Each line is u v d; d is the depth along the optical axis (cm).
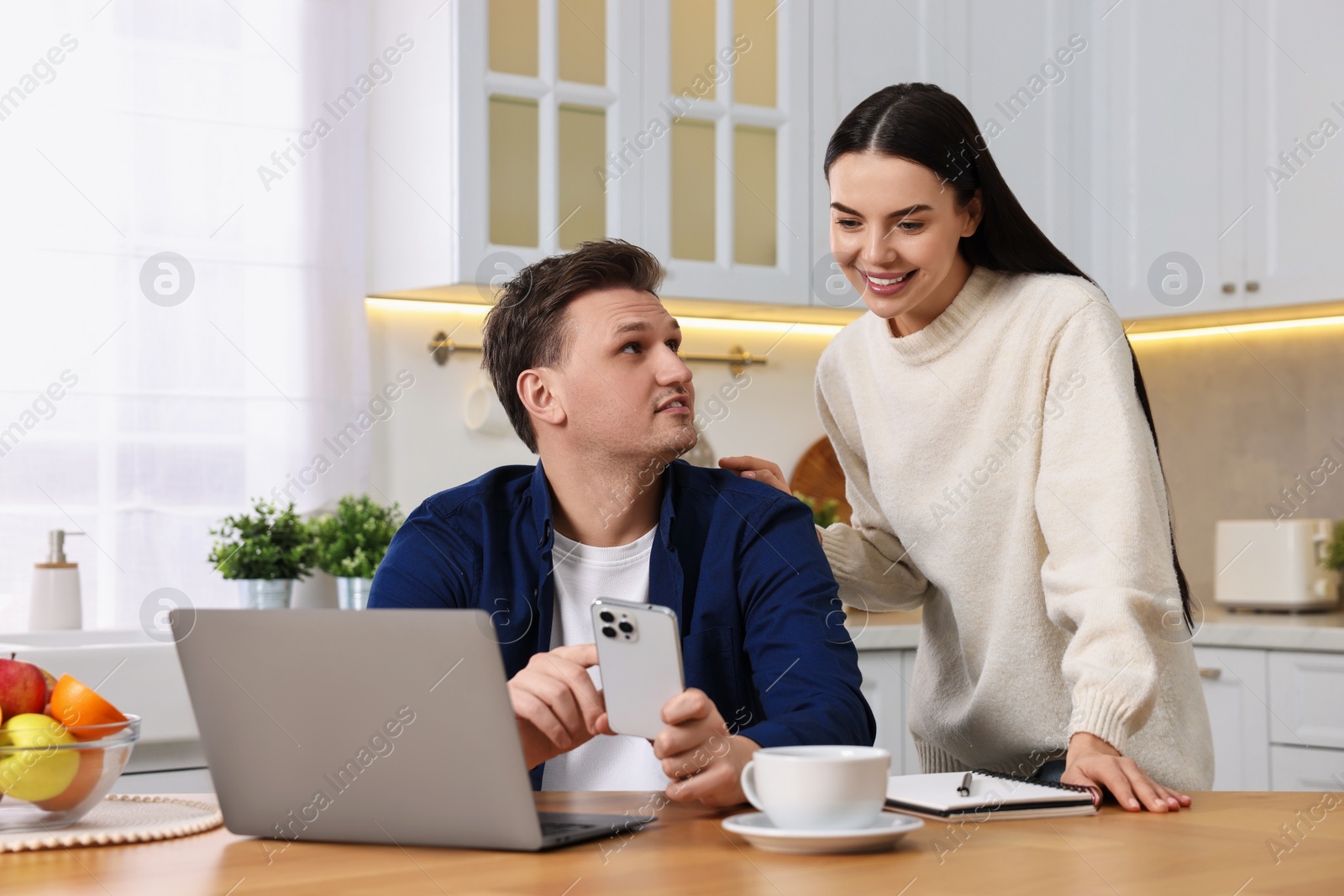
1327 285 262
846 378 164
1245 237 272
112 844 89
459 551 131
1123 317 287
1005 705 143
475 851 85
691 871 77
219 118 250
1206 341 318
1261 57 269
